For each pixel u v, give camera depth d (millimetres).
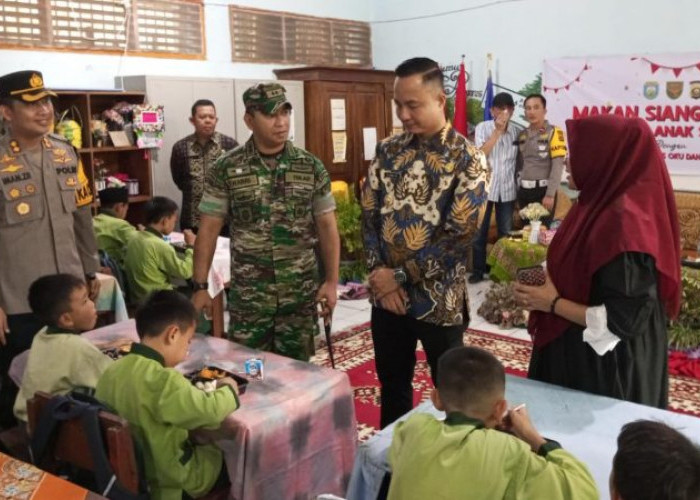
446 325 2391
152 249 3945
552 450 1440
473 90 7102
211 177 2600
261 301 2615
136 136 5176
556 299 1914
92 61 5258
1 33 4715
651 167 1826
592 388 1934
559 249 1953
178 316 2029
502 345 4430
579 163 1910
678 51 5891
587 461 1549
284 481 2055
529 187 5812
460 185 2287
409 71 2234
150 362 1978
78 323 2340
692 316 4129
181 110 5527
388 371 2600
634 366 1897
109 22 5332
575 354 1944
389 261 2432
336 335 4664
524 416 1548
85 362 2248
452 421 1463
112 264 3791
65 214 2834
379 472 1604
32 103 2633
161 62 5746
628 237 1740
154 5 5629
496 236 6375
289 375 2271
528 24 6656
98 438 1807
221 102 5812
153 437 1927
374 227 2480
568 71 6461
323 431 2176
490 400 1467
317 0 7051
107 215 4344
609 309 1781
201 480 1994
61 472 1981
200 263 2660
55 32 5004
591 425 1708
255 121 2492
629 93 6180
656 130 6098
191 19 5926
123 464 1792
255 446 1939
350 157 6789
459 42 7125
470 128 7164
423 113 2260
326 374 2275
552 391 1901
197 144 5133
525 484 1331
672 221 1843
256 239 2582
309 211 2629
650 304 1771
